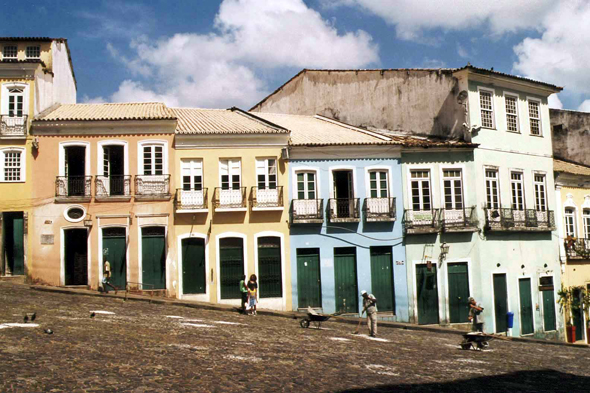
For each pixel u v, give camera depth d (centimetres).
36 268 2527
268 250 2597
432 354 1609
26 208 2547
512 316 2714
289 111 3747
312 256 2620
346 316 2583
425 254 2675
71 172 2628
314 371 1160
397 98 3105
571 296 3031
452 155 2753
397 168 2695
